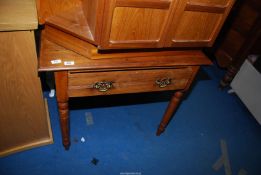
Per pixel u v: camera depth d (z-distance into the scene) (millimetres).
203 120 1761
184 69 1104
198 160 1506
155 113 1698
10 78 939
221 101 1959
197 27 918
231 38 1909
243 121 1845
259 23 1610
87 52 920
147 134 1558
